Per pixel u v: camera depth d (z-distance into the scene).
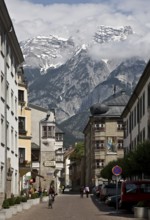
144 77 60.00
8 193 48.38
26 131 67.31
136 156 46.06
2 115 44.66
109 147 118.31
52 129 98.25
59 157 125.19
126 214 37.12
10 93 50.59
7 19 43.44
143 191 38.59
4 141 45.53
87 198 81.19
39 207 49.00
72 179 187.62
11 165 51.31
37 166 95.44
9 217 33.12
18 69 58.72
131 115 78.25
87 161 143.62
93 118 121.12
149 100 59.47
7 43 47.50
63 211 41.69
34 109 98.31
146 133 60.47
